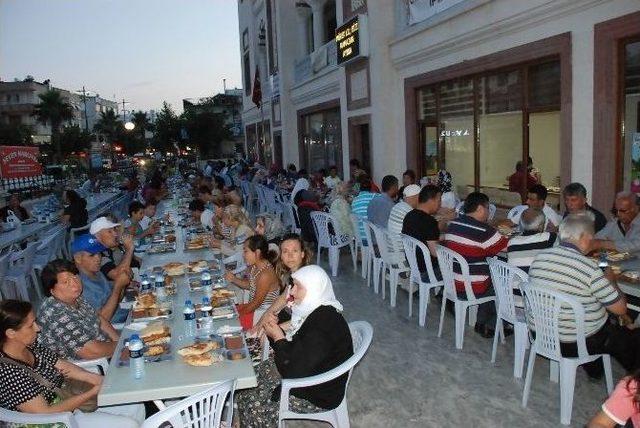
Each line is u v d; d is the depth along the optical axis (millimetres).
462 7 8523
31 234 9625
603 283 3576
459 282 5055
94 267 4574
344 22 13141
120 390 2773
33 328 2951
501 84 8406
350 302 6660
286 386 3100
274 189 14656
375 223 7402
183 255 6391
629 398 1947
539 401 4047
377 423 3875
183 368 3025
